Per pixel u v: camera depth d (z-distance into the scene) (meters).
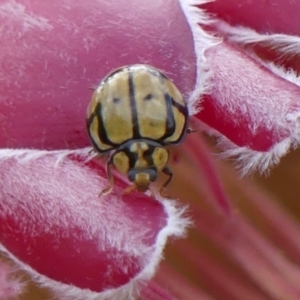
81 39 0.06
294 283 0.08
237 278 0.08
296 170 0.08
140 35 0.06
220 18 0.07
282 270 0.08
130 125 0.06
